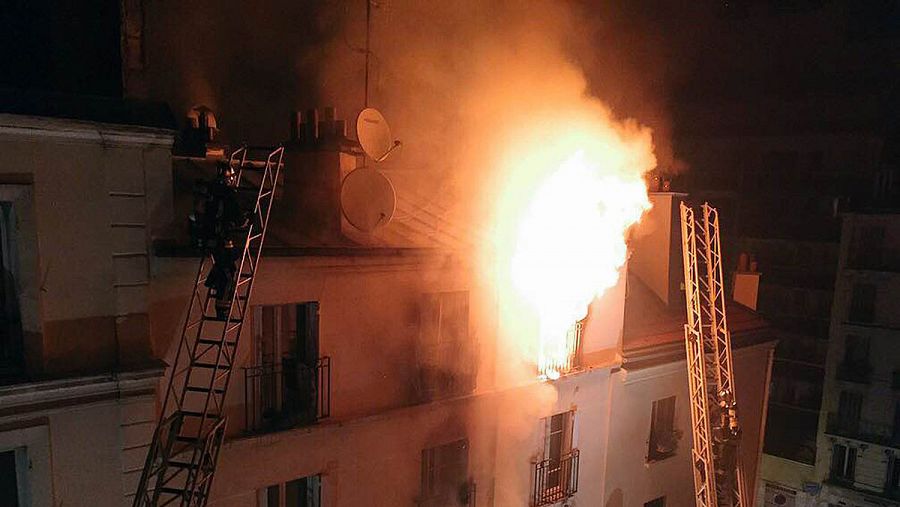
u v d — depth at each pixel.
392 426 13.94
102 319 9.89
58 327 9.45
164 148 10.41
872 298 41.03
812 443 44.25
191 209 11.85
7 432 8.97
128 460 10.16
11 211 9.18
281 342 12.51
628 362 19.42
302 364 12.41
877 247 40.72
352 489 13.40
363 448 13.48
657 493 21.11
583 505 18.78
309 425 12.41
